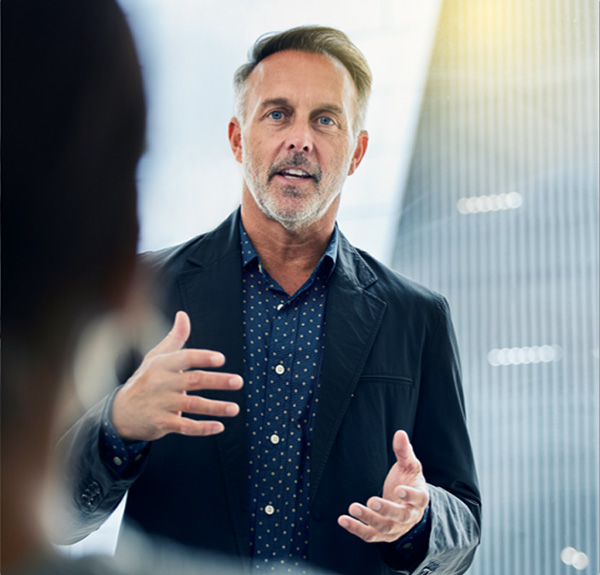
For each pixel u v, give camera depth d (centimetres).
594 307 534
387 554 147
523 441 531
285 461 154
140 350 129
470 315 553
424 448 165
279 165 167
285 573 149
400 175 565
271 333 163
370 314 165
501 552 519
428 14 552
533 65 543
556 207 543
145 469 151
